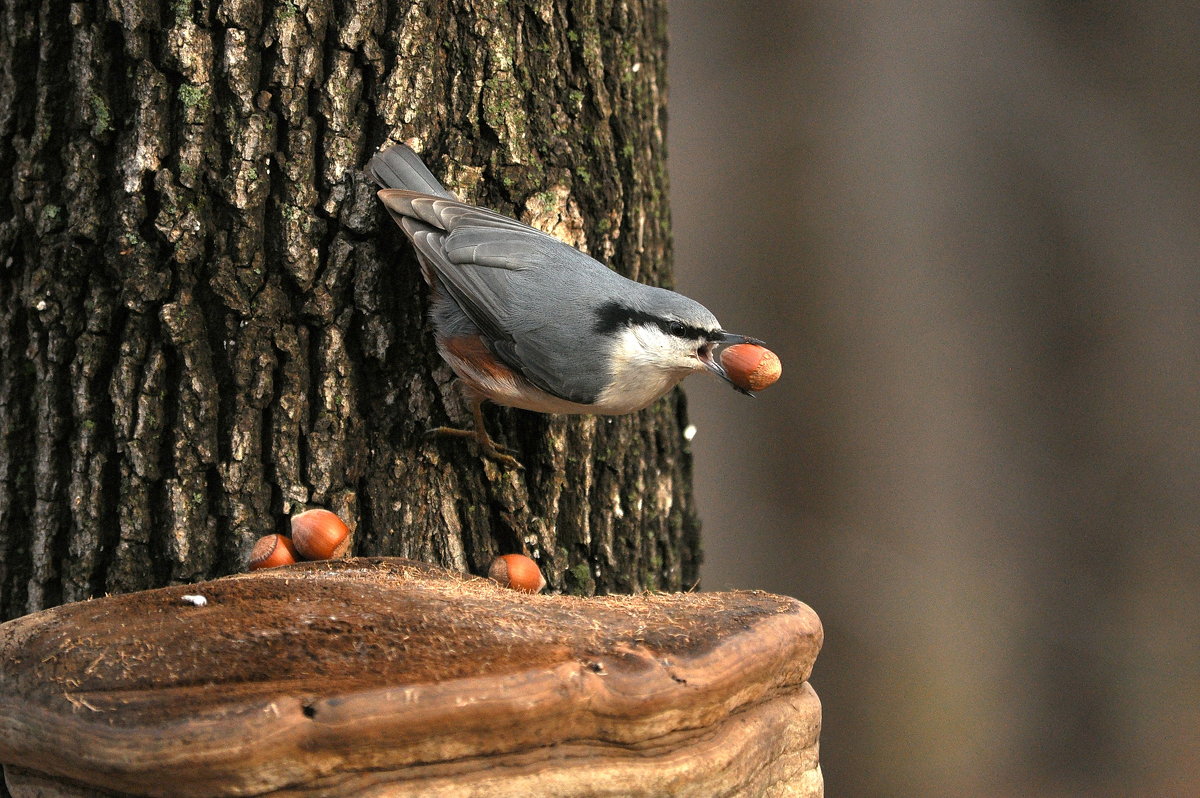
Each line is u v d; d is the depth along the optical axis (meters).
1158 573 15.73
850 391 16.23
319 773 3.71
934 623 15.55
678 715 4.17
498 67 6.91
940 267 16.27
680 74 17.38
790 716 4.80
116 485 6.40
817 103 16.72
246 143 6.38
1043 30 16.48
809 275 16.42
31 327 6.52
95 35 6.32
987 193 16.33
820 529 16.27
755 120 16.97
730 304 16.78
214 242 6.39
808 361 16.39
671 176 17.23
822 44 16.75
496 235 6.82
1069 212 16.17
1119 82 16.33
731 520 16.66
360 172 6.62
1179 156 16.11
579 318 6.86
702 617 4.75
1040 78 16.44
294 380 6.53
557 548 7.38
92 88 6.34
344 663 4.00
